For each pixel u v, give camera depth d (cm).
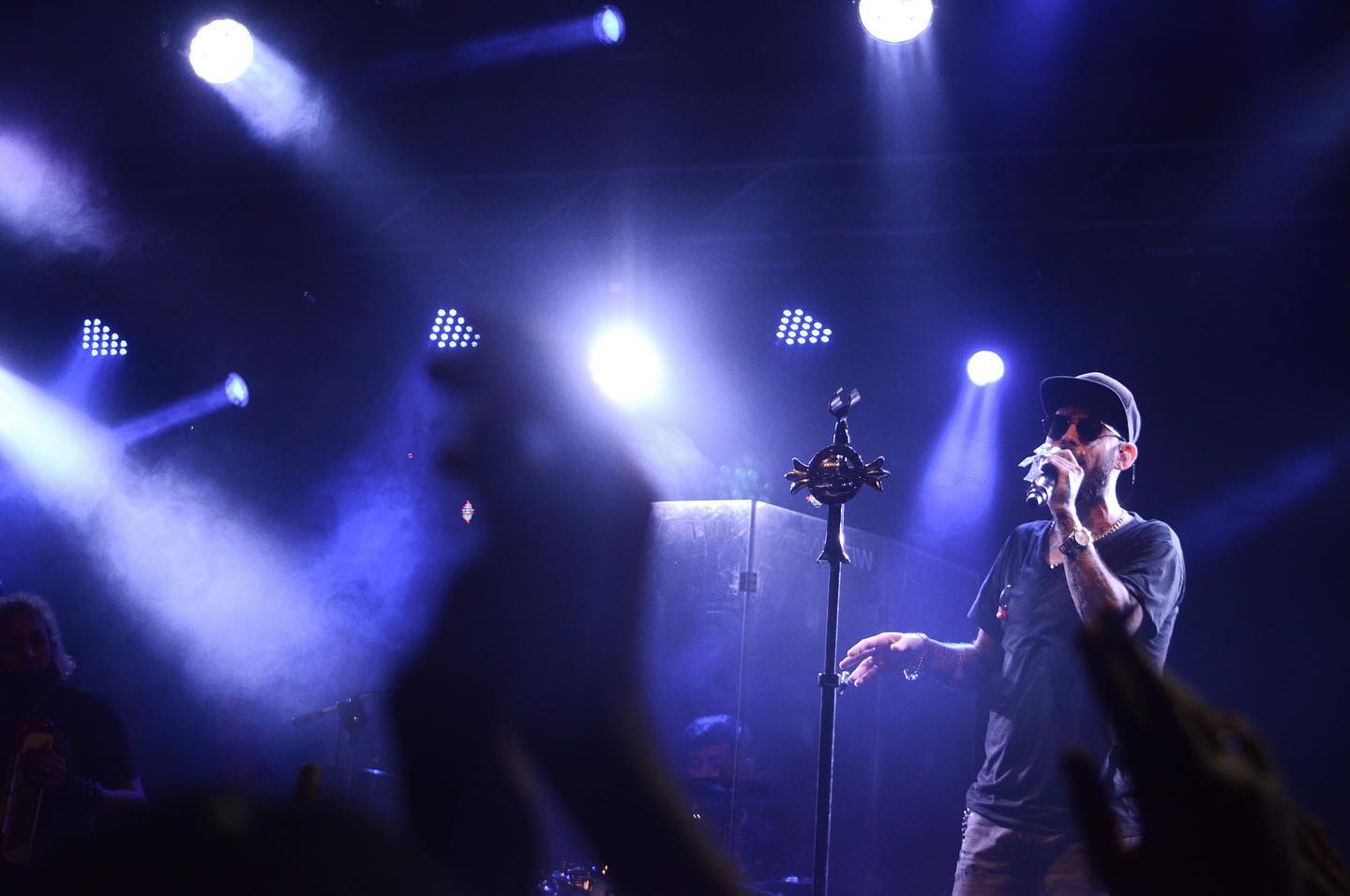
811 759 563
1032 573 372
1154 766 48
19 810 377
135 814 36
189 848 34
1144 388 738
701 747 532
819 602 578
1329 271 688
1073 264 721
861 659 384
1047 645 359
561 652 112
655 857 103
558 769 108
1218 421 732
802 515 578
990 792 362
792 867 546
